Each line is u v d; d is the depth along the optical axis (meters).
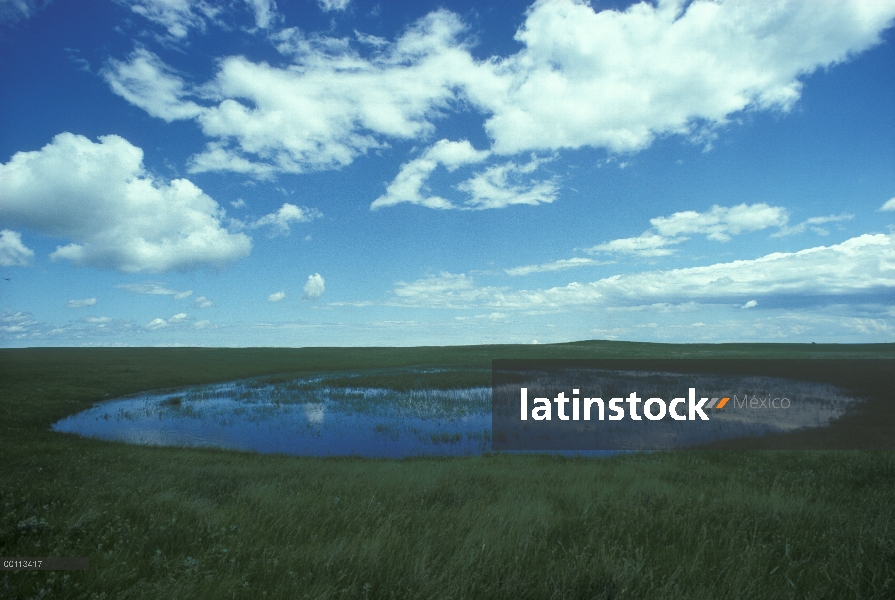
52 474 10.73
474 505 7.84
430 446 20.73
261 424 26.23
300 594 4.22
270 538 6.00
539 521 6.49
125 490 8.56
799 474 11.28
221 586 4.30
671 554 5.36
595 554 5.20
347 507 7.56
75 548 5.25
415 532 6.14
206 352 101.44
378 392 38.41
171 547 5.49
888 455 12.84
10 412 26.89
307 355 89.38
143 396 38.09
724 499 7.95
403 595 4.20
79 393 36.34
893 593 4.45
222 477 10.90
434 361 71.06
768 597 4.34
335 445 21.08
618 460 15.58
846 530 6.19
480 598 4.22
